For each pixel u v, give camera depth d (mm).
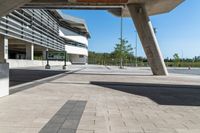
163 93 11859
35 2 26844
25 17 38125
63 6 29031
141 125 5875
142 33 25578
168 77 23094
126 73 29297
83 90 12094
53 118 6305
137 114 7059
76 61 96438
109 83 16047
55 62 65250
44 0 26641
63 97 9688
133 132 5297
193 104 8945
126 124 5926
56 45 65000
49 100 8906
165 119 6539
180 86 15180
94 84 15180
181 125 5961
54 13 60625
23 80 16844
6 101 8539
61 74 24297
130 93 11539
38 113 6809
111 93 11312
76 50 90375
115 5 27391
